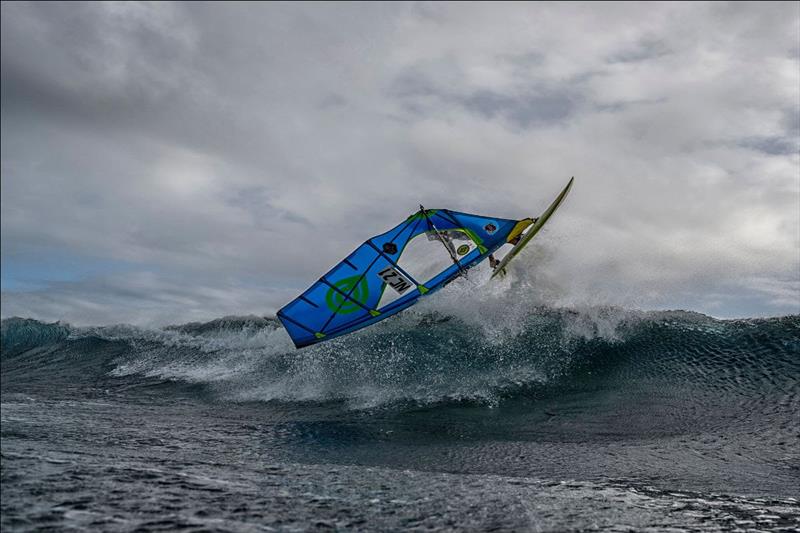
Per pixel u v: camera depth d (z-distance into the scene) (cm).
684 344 815
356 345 855
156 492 271
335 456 496
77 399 773
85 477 285
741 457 504
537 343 837
